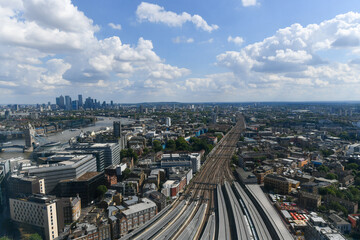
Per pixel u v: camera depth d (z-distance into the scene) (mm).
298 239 190625
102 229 192500
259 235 191500
